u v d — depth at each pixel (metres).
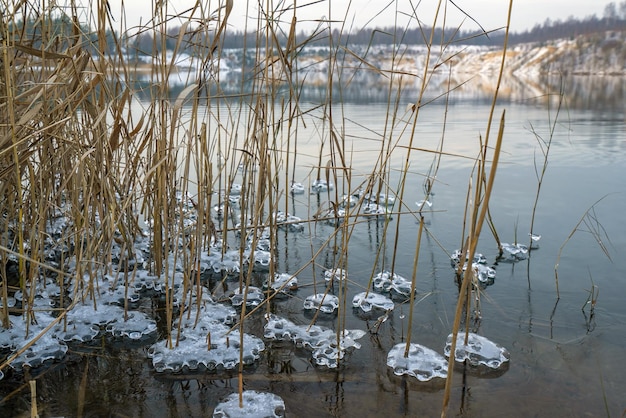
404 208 3.47
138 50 2.09
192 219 3.09
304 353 1.87
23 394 1.60
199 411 1.54
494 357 1.78
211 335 1.97
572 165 4.43
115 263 2.62
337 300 2.24
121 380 1.69
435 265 2.58
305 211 3.50
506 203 3.47
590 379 1.66
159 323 2.08
